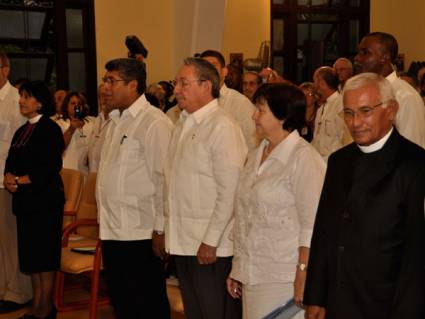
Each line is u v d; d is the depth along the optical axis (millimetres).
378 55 3381
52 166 4199
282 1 9516
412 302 2096
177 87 3145
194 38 7625
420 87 6172
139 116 3523
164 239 3385
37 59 7695
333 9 9805
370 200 2191
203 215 3105
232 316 3189
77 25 7758
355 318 2223
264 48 8125
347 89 2211
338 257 2258
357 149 2309
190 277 3246
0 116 4590
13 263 4641
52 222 4199
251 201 2689
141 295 3576
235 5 8250
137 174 3496
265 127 2695
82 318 4531
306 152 2623
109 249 3582
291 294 2641
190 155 3113
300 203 2584
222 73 4566
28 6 7566
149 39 7938
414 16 10016
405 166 2162
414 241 2115
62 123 5762
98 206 3600
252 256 2688
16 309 4684
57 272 4406
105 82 3561
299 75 9711
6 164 4297
